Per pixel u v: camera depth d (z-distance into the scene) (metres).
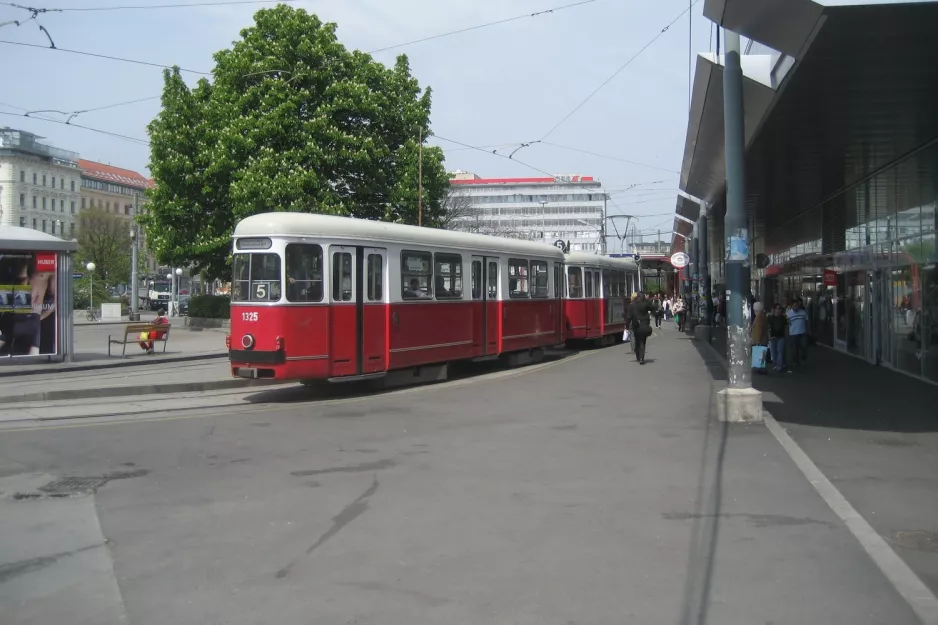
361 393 16.48
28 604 5.26
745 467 9.23
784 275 36.97
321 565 5.98
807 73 11.58
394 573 5.79
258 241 14.77
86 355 23.36
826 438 10.98
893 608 5.10
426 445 10.74
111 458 9.91
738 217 12.42
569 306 27.50
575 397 15.56
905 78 11.81
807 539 6.53
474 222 80.25
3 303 19.72
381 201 35.69
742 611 5.06
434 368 18.56
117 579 5.72
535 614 5.02
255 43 33.41
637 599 5.26
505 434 11.56
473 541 6.54
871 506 7.56
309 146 31.91
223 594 5.41
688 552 6.22
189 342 30.08
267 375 14.55
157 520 7.21
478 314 19.84
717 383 17.78
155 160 37.34
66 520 7.23
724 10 10.66
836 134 15.74
